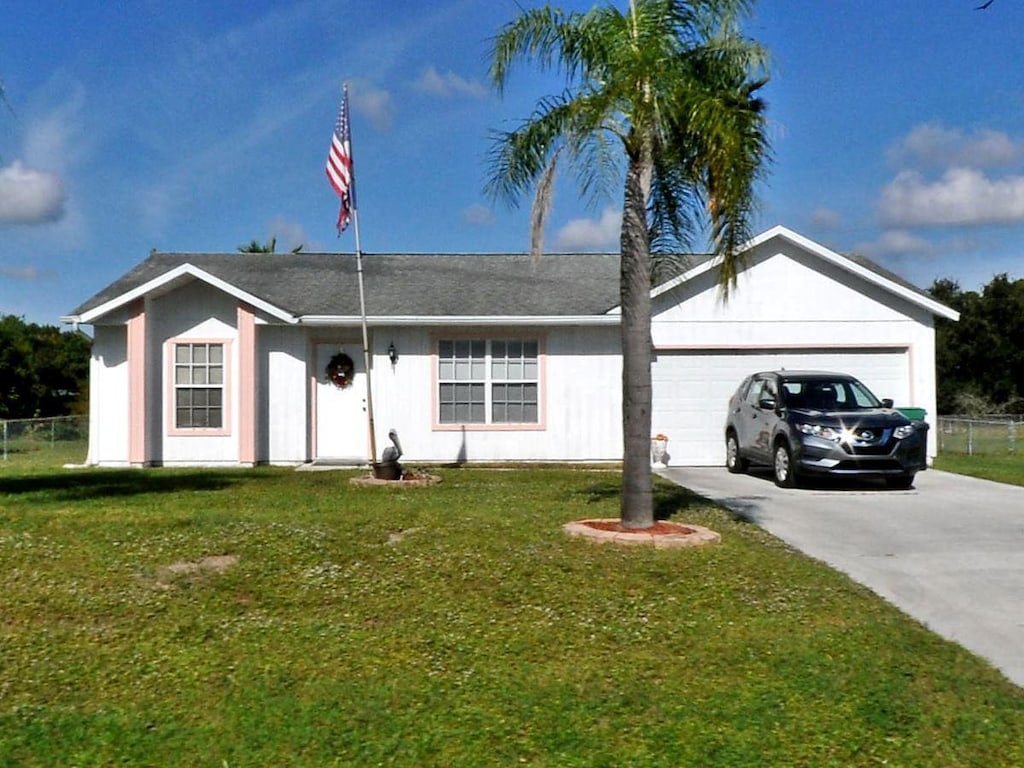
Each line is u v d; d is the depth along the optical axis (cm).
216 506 1213
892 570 952
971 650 709
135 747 520
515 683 612
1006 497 1445
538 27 1009
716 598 799
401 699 585
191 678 615
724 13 1007
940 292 4459
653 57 965
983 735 549
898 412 1642
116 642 679
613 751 520
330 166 1619
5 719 552
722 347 1923
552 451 1914
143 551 905
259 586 807
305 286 2019
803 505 1360
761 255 1927
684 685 614
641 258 1002
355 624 722
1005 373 4109
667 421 1930
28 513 1122
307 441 1881
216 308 1847
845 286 1933
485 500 1286
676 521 1129
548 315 1869
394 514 1130
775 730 548
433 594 790
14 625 711
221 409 1848
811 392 1650
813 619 757
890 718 568
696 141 1017
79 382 3703
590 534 984
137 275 2089
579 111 994
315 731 539
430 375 1903
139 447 1819
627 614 752
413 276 2103
